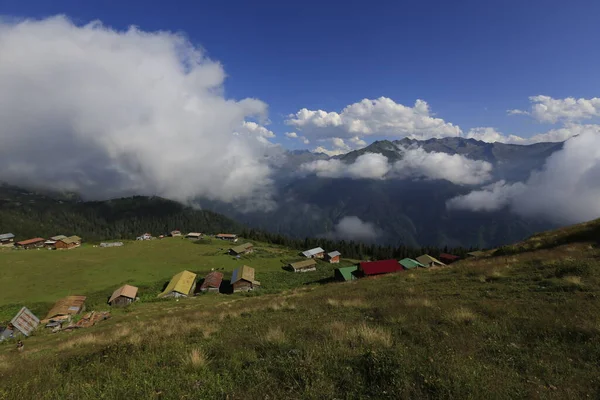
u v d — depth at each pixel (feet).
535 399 20.61
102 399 23.17
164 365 29.84
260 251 449.48
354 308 55.83
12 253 381.81
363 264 192.65
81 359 36.55
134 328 73.51
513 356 28.14
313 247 549.54
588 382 23.11
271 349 31.45
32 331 148.56
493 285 63.00
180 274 258.98
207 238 576.20
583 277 57.88
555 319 36.65
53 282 258.16
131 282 261.85
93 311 174.19
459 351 29.09
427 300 52.42
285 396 21.42
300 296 91.56
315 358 26.96
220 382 24.26
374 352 26.35
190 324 57.41
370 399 20.90
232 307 91.97
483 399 20.13
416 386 21.99
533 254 96.02
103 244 489.67
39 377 30.68
